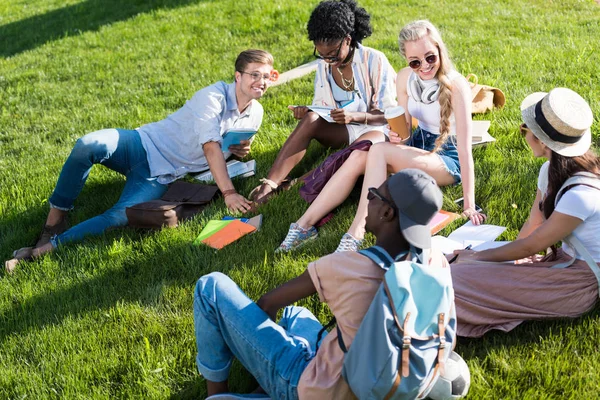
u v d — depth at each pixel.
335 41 4.80
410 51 4.23
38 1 14.05
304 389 2.64
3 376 3.45
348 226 4.34
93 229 4.79
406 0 10.08
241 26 9.58
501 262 3.36
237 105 5.15
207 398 2.92
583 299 3.21
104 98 8.00
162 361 3.43
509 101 5.93
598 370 3.03
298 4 10.04
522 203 4.33
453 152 4.49
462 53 7.52
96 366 3.46
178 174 5.25
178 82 8.11
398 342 2.40
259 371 2.81
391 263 2.52
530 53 7.22
